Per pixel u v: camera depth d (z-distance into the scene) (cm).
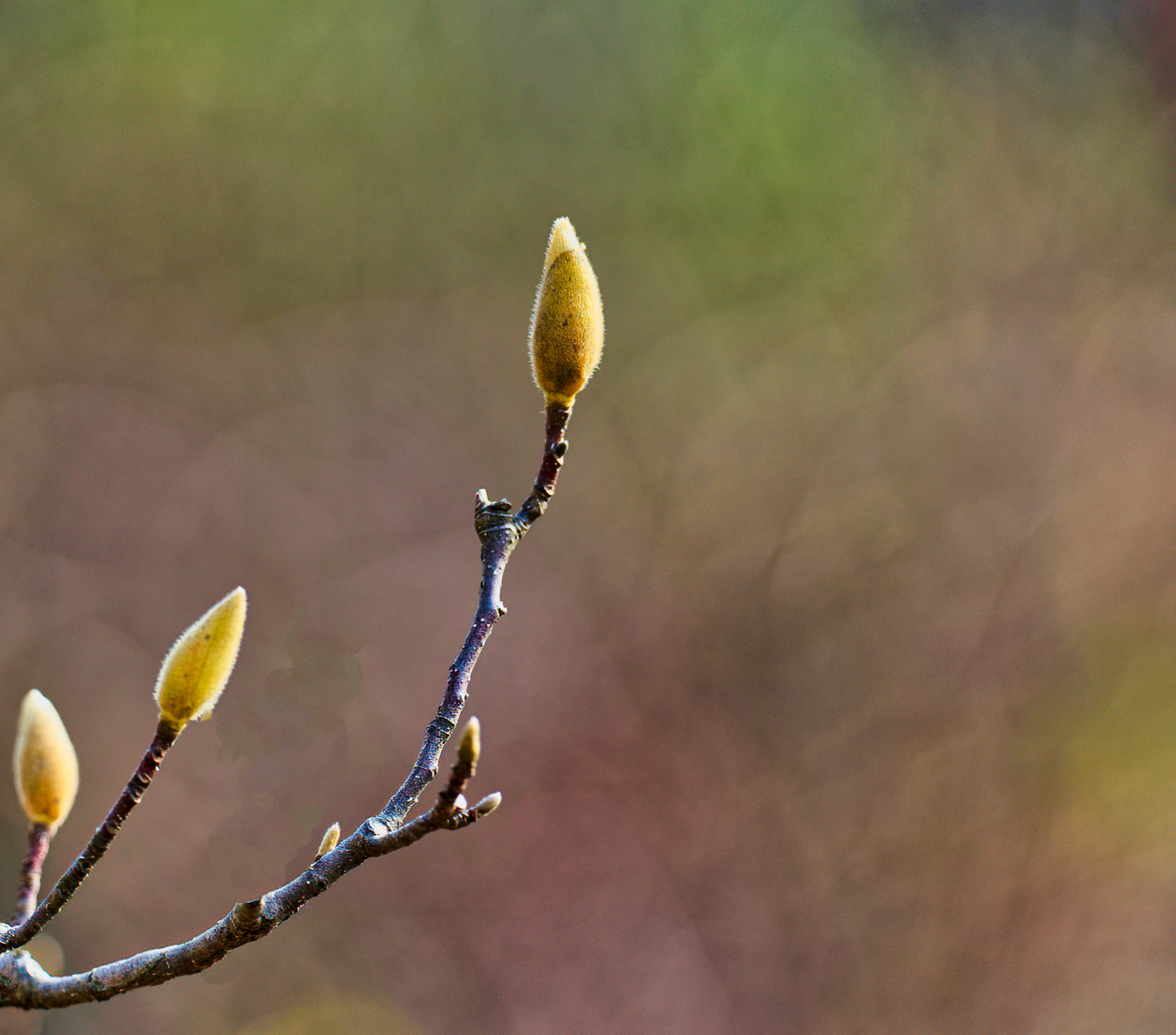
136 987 99
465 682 99
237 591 99
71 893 99
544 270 101
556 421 100
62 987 99
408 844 98
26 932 99
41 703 102
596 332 100
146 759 99
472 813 97
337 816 229
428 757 99
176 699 99
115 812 99
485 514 100
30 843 101
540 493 100
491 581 100
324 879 98
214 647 99
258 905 99
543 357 100
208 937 99
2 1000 99
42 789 101
